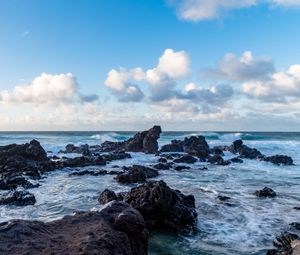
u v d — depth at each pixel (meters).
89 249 7.18
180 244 13.06
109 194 19.12
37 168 31.22
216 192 22.95
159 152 52.31
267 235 14.09
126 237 8.36
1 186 23.33
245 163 43.06
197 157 45.81
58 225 8.64
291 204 19.80
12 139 88.12
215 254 11.98
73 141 80.94
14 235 7.72
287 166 40.50
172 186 25.30
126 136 93.38
